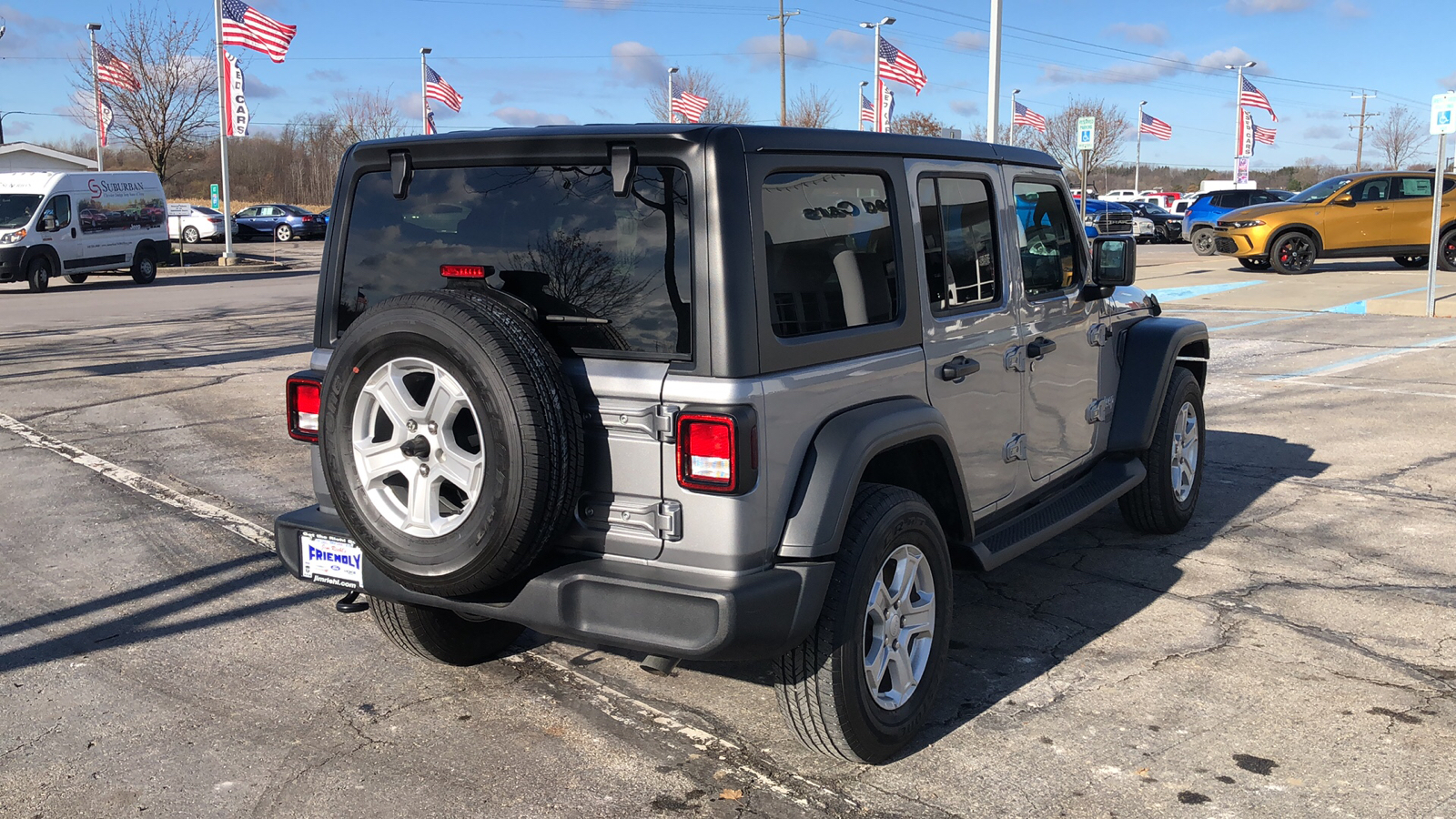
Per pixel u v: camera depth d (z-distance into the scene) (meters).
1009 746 3.55
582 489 3.13
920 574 3.57
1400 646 4.30
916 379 3.63
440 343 2.90
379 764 3.47
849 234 3.38
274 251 36.53
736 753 3.53
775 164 3.09
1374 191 20.30
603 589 3.01
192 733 3.69
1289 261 20.50
